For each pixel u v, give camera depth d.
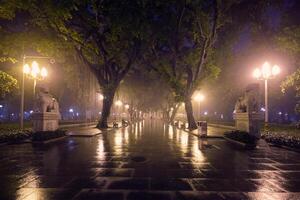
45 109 20.56
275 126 34.81
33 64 24.97
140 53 33.94
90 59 34.16
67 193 6.68
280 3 26.86
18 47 26.02
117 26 26.77
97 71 33.75
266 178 8.38
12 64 32.56
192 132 26.92
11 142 17.27
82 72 42.62
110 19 26.89
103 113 34.44
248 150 14.86
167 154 13.16
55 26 25.19
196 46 31.78
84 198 6.29
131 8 26.28
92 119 60.19
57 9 22.12
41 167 9.83
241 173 9.05
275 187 7.37
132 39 31.31
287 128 30.14
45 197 6.37
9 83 22.30
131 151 14.19
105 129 32.00
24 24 28.72
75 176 8.43
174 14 29.55
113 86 34.09
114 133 27.95
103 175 8.59
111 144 17.45
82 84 45.22
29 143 17.48
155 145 16.97
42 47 26.80
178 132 29.77
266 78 25.75
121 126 42.25
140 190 6.96
